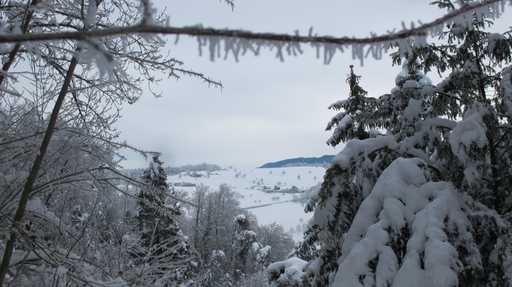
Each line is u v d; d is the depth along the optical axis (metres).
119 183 4.42
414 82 5.31
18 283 3.13
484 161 4.30
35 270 3.10
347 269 3.51
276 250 42.06
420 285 3.07
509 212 4.18
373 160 5.30
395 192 3.88
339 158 4.66
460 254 3.41
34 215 3.28
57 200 4.30
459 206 3.70
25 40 0.56
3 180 3.17
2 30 0.55
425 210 3.61
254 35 0.61
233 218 37.38
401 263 3.49
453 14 0.68
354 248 3.63
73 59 2.55
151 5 0.57
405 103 5.18
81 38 0.56
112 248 4.36
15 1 3.14
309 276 7.43
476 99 4.48
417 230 3.46
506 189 4.61
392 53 5.57
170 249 4.77
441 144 4.65
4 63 2.74
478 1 0.68
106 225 4.51
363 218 4.00
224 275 26.55
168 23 0.58
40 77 3.58
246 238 34.25
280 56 0.63
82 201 4.53
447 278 2.98
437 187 3.90
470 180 3.92
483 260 3.82
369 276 3.45
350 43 0.66
